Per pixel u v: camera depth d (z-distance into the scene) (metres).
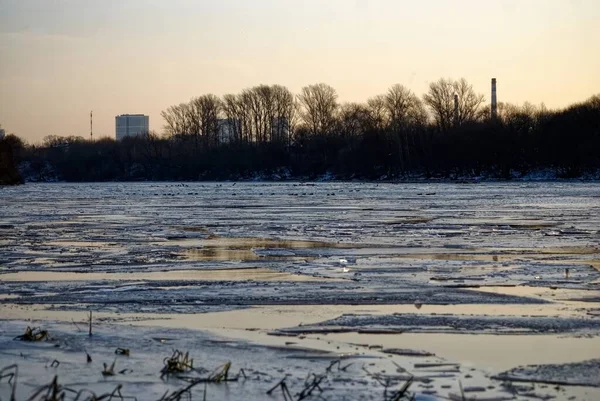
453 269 22.36
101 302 17.47
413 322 15.02
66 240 32.38
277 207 57.53
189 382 10.97
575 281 19.92
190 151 169.88
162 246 29.67
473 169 135.50
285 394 10.44
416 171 140.62
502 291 18.53
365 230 35.97
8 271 22.78
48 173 178.75
